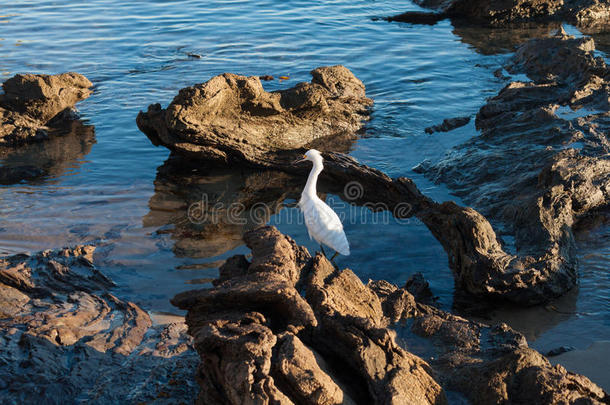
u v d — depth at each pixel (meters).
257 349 5.55
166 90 20.78
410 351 8.01
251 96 15.71
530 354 6.50
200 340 5.86
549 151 13.80
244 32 27.77
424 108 19.34
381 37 27.44
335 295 7.49
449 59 24.36
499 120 16.62
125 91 20.80
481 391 6.41
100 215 13.05
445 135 17.23
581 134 14.51
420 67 23.31
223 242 11.90
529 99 17.78
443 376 6.97
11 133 17.17
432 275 10.77
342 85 19.11
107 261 11.02
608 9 31.03
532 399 6.12
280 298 6.57
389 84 21.61
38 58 23.89
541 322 9.29
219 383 5.86
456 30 28.98
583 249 11.35
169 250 11.53
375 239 12.06
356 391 6.16
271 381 5.34
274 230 8.45
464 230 10.47
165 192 14.32
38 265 10.52
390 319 8.73
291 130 16.81
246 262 8.30
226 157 15.72
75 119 18.84
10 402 7.07
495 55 24.84
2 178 14.87
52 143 17.27
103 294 9.80
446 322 8.62
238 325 6.12
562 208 11.45
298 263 8.24
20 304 9.41
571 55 20.91
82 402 7.14
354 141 17.19
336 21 30.00
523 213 11.60
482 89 20.98
